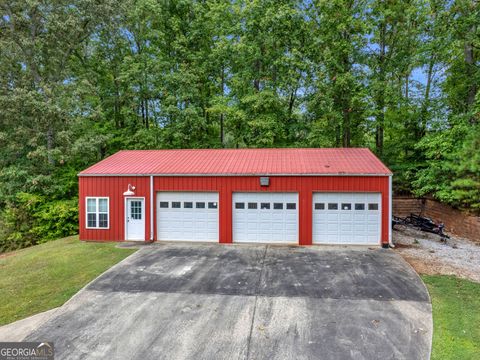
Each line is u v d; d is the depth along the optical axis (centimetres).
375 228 1095
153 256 986
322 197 1118
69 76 1816
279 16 1631
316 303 629
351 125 1812
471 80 1325
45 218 1497
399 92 1714
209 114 2094
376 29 1653
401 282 733
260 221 1155
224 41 1836
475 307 602
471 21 1159
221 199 1162
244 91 1839
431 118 1568
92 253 1030
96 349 481
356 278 765
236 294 680
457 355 453
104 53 2031
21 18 1593
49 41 1675
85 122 1780
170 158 1379
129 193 1182
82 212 1228
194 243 1166
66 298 678
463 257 949
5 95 1582
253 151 1433
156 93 1964
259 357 455
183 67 1909
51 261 957
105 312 606
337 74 1669
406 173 1584
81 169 1805
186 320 568
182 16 2044
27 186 1608
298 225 1128
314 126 1728
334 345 482
